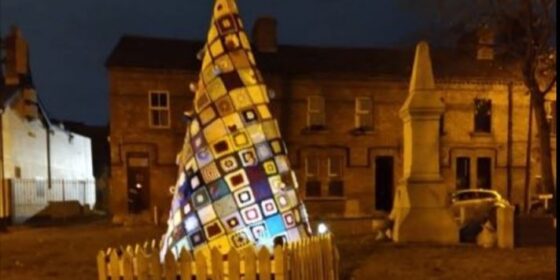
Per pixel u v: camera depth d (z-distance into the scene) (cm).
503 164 3250
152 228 2370
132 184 2916
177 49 3072
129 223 2652
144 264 586
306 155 3127
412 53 3259
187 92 2952
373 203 3183
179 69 2925
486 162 3272
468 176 3244
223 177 632
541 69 2533
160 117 2939
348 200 2967
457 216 2075
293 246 612
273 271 583
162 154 2933
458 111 3219
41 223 2836
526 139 3253
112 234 2103
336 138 3158
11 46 3166
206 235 626
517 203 3144
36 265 1282
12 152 2884
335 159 3167
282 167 659
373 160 3186
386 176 3253
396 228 1471
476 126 3253
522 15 2362
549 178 2344
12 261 1363
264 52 3222
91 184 3925
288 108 3105
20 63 3231
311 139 3133
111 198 2895
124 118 2897
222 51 666
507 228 1359
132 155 2908
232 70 660
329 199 3136
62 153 3572
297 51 3297
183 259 582
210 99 655
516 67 3069
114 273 591
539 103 2388
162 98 2942
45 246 1717
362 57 3309
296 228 657
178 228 648
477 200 2338
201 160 643
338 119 3162
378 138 3191
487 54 3284
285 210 646
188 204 642
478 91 3228
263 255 580
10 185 2834
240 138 642
